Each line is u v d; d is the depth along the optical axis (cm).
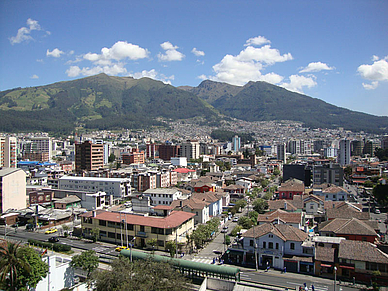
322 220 12762
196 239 10356
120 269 6800
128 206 15612
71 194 16775
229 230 12825
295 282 7819
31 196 16062
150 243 10062
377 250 7994
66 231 12256
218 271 7762
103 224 11381
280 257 8775
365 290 7375
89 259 7806
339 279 7975
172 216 11156
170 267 7319
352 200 16875
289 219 10456
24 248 6900
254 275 8300
